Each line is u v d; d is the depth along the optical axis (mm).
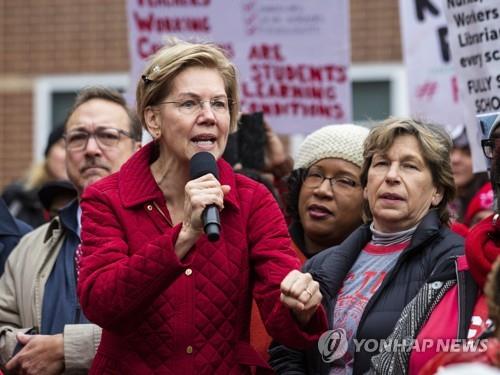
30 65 12242
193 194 3830
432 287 4277
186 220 3910
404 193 4664
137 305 3932
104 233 4141
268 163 6531
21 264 5402
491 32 5617
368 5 11688
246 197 4234
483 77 5652
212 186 3854
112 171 5715
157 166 4270
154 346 4070
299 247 5488
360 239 4773
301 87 7375
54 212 6570
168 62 4172
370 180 4750
